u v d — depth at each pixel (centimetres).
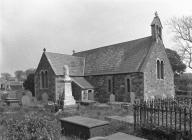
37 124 624
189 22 3741
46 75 3031
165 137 795
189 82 4034
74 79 2889
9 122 670
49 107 1755
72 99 1895
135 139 664
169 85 2764
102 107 1819
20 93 3316
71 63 3206
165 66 2722
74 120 916
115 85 2659
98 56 3288
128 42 3031
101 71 2894
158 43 2645
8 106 1934
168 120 991
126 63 2652
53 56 3100
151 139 808
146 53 2514
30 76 3916
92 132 808
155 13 2700
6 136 630
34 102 2367
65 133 923
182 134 757
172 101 1187
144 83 2334
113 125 972
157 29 2655
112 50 3144
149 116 972
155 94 2488
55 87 2784
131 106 1802
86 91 2752
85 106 1900
